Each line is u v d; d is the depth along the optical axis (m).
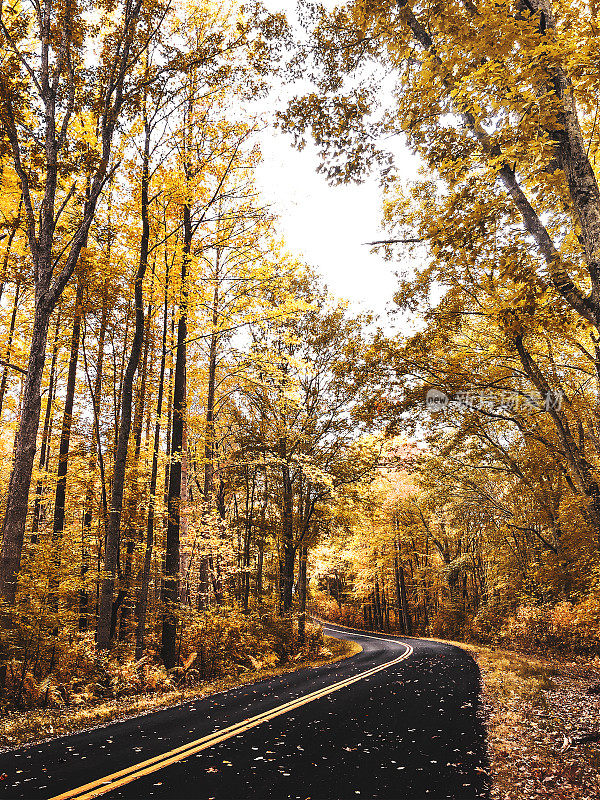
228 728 7.09
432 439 12.89
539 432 13.43
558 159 5.50
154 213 14.03
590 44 4.66
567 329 7.16
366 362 10.61
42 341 9.96
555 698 9.53
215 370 19.11
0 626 8.48
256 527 21.06
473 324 12.76
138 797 4.52
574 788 4.93
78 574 12.05
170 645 12.30
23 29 10.09
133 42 11.44
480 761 5.73
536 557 19.02
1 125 9.51
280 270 16.72
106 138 11.20
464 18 5.03
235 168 14.70
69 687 9.19
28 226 10.30
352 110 6.68
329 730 7.02
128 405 11.79
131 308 14.06
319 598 50.94
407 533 34.44
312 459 19.62
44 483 17.31
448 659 17.19
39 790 4.66
